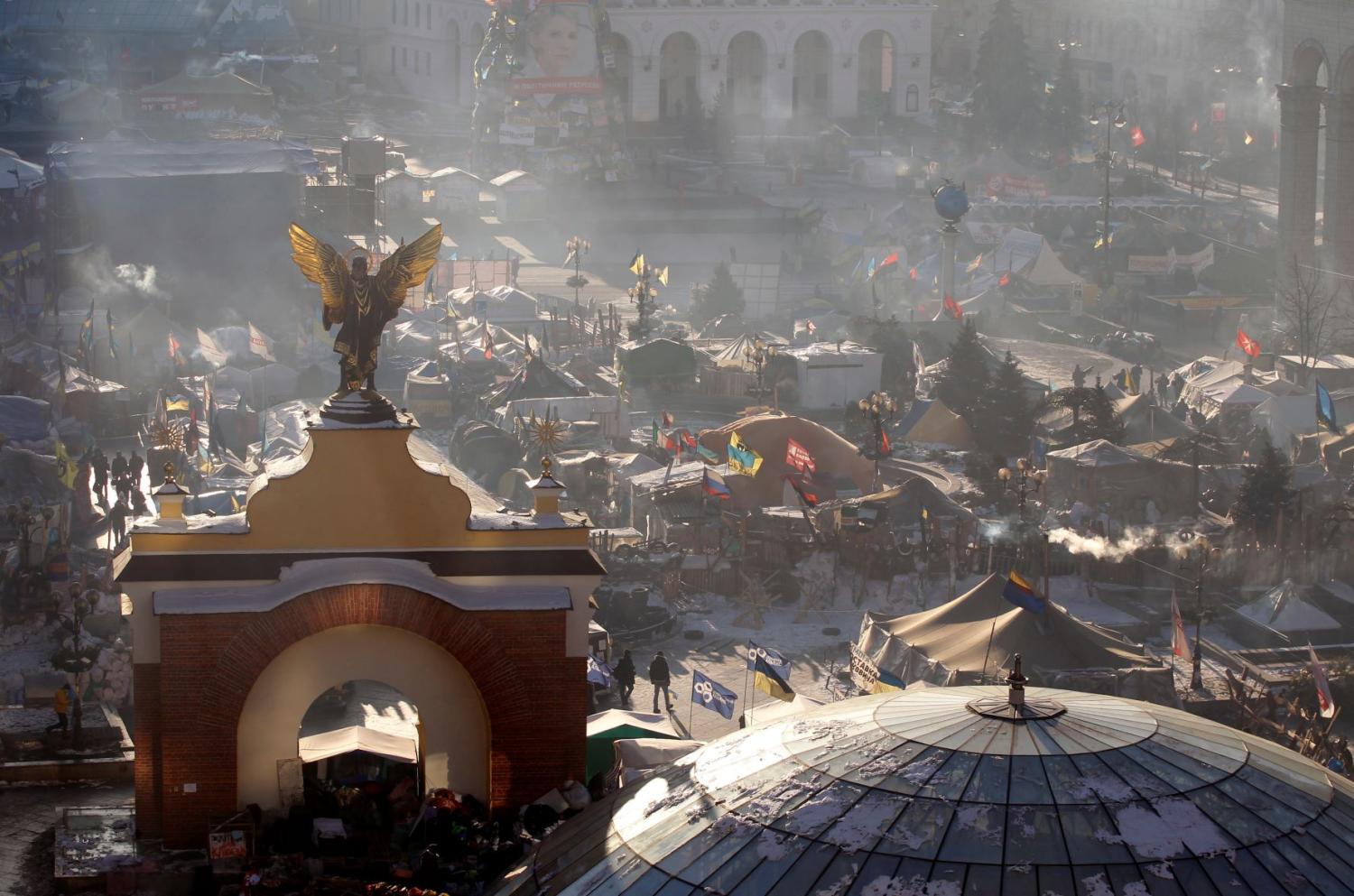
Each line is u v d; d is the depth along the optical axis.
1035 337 153.00
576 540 35.19
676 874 25.16
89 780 40.84
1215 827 24.28
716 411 121.44
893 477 95.75
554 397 107.88
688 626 76.94
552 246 192.50
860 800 25.22
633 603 75.69
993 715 26.70
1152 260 176.25
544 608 34.59
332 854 34.19
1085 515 86.56
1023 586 64.38
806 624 77.44
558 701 34.94
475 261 154.12
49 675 60.41
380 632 34.56
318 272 35.00
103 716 46.25
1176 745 26.03
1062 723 26.47
